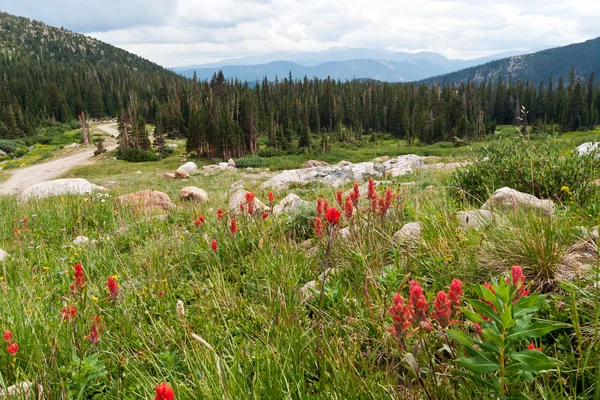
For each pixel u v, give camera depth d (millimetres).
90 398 2619
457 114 115688
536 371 1461
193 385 2291
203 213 8086
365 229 4066
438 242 3566
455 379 1982
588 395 1842
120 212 9039
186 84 179375
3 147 92875
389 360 2396
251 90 127562
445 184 7734
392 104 132875
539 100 142625
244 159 73500
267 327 2957
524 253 2998
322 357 2326
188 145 90062
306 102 127000
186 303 3969
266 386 2182
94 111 158500
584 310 2264
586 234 3070
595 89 140125
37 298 4023
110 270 5160
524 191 6020
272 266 3988
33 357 2889
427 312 2006
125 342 3107
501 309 1514
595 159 5773
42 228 8164
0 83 143625
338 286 3305
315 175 24125
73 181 16109
